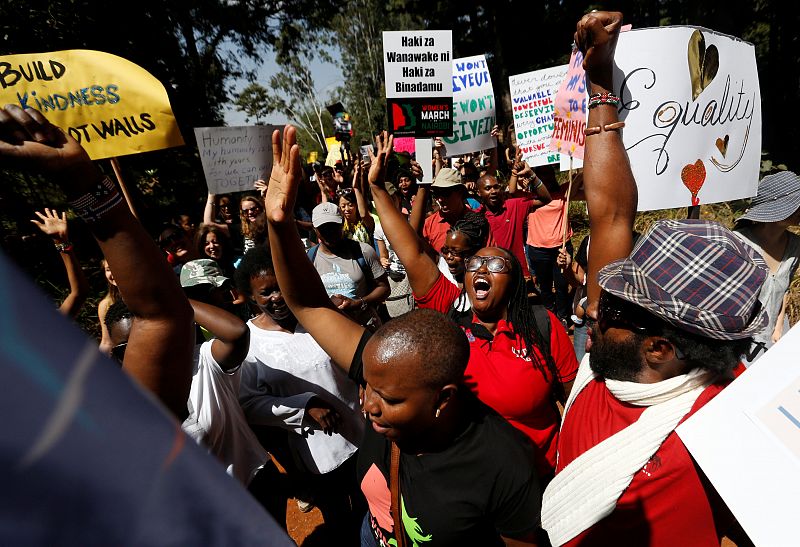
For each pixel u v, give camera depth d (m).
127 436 0.37
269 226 1.52
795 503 0.92
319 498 2.49
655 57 1.90
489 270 1.82
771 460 0.95
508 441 1.31
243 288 2.32
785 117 11.03
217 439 1.92
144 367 1.14
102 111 2.09
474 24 23.34
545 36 23.98
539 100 4.86
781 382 0.97
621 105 1.95
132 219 1.07
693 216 2.14
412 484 1.32
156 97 2.13
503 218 4.73
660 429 1.10
